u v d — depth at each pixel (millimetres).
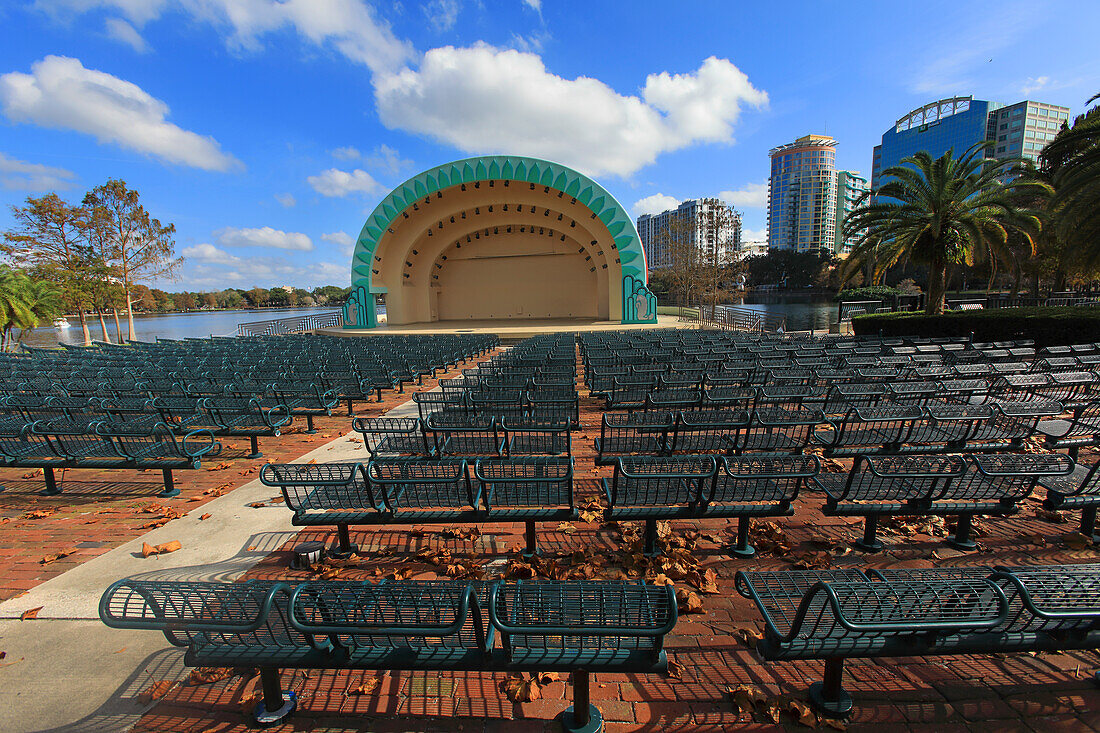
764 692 2555
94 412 7637
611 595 2246
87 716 2479
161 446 5492
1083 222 14844
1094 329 13398
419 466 4387
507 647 2260
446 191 29016
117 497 5324
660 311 42469
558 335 18047
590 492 5172
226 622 2227
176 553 4094
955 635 2328
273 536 4363
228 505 5047
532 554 3904
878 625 2156
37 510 4965
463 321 33219
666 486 3910
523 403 6520
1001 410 5352
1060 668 2662
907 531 4180
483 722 2406
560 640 2477
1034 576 2381
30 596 3498
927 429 5457
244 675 2754
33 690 2648
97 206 28266
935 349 10922
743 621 3115
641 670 2236
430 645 2402
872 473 3930
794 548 3998
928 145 79188
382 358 12406
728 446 5402
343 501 4031
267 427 6953
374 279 29500
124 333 41625
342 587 2250
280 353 14156
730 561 3822
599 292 31766
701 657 2812
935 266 19609
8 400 6906
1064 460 3766
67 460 5340
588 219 29172
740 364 9023
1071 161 15141
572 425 6055
